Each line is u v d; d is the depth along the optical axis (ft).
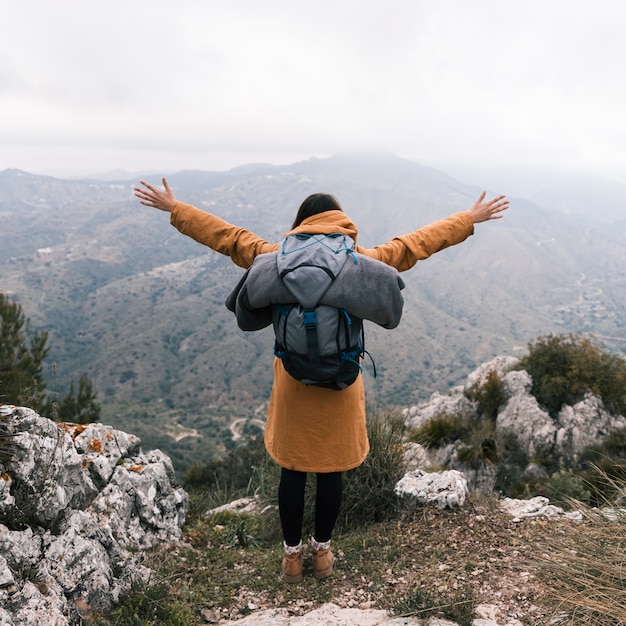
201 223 8.12
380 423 14.84
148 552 11.71
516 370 46.78
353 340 6.96
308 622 7.89
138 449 14.66
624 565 7.18
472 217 8.09
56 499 9.77
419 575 9.31
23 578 8.02
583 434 37.27
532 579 8.59
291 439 8.02
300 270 6.66
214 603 9.24
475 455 33.06
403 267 7.71
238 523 14.44
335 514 9.04
